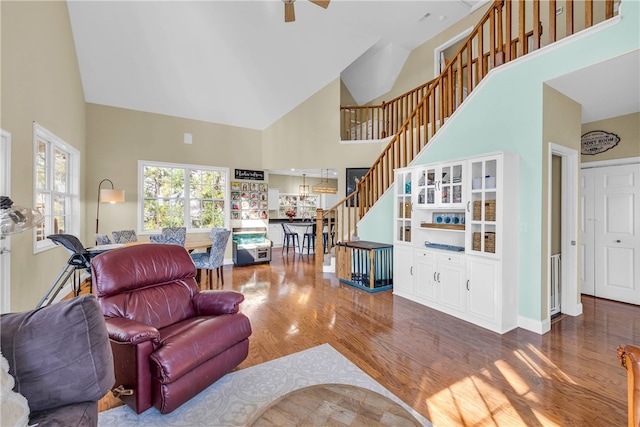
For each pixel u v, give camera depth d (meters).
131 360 1.72
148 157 5.77
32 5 3.14
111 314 2.00
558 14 4.65
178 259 2.53
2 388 0.99
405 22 5.82
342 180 6.54
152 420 1.75
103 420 1.75
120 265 2.17
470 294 3.21
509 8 3.29
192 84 5.49
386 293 4.30
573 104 3.32
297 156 6.76
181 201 6.17
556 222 3.53
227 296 2.33
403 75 7.16
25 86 3.00
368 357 2.46
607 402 1.89
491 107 3.35
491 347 2.63
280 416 1.22
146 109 5.73
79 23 4.24
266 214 7.02
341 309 3.62
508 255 3.00
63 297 4.09
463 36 5.86
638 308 3.65
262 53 5.30
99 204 5.34
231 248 6.63
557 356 2.46
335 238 5.61
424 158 4.12
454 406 1.85
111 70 4.89
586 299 4.04
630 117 3.77
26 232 3.06
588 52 2.58
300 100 6.66
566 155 3.38
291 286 4.70
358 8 5.20
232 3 4.33
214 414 1.80
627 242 3.83
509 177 3.00
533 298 2.98
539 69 2.92
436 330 3.00
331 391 1.40
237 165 6.71
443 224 3.64
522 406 1.85
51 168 3.82
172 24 4.46
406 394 1.97
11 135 2.75
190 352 1.80
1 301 2.64
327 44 5.55
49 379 1.16
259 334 2.91
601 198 4.07
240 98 6.09
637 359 1.27
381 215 5.02
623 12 2.38
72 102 4.42
